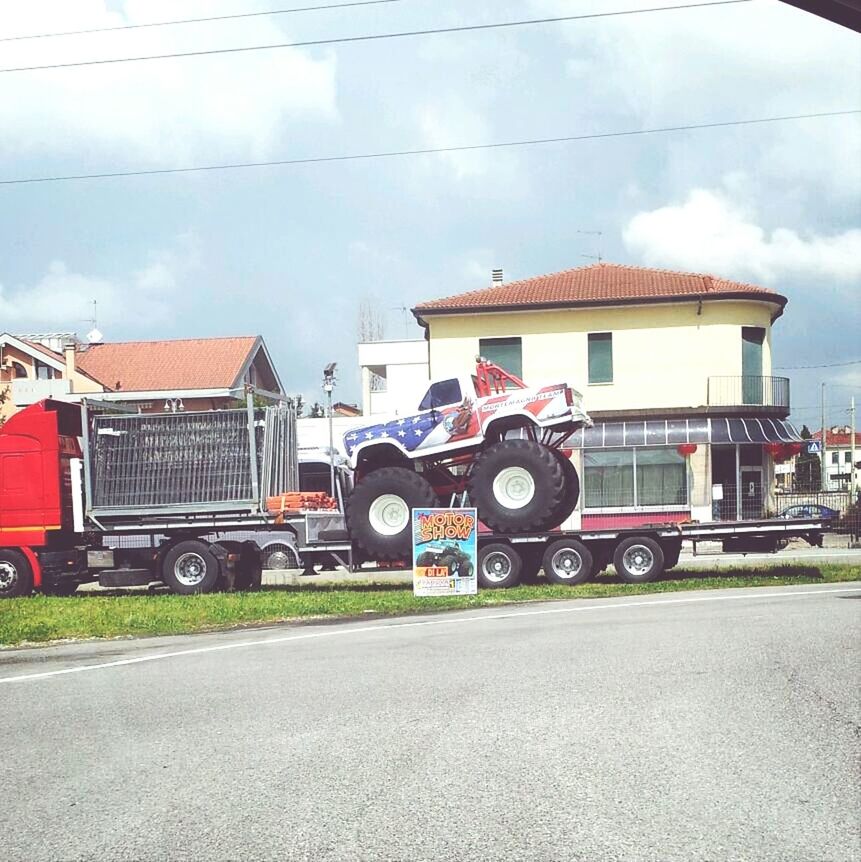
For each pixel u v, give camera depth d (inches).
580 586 767.7
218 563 815.7
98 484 821.2
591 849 183.5
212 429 822.5
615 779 225.6
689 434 1395.2
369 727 285.6
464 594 725.3
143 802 222.5
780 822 195.6
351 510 812.0
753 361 1475.1
